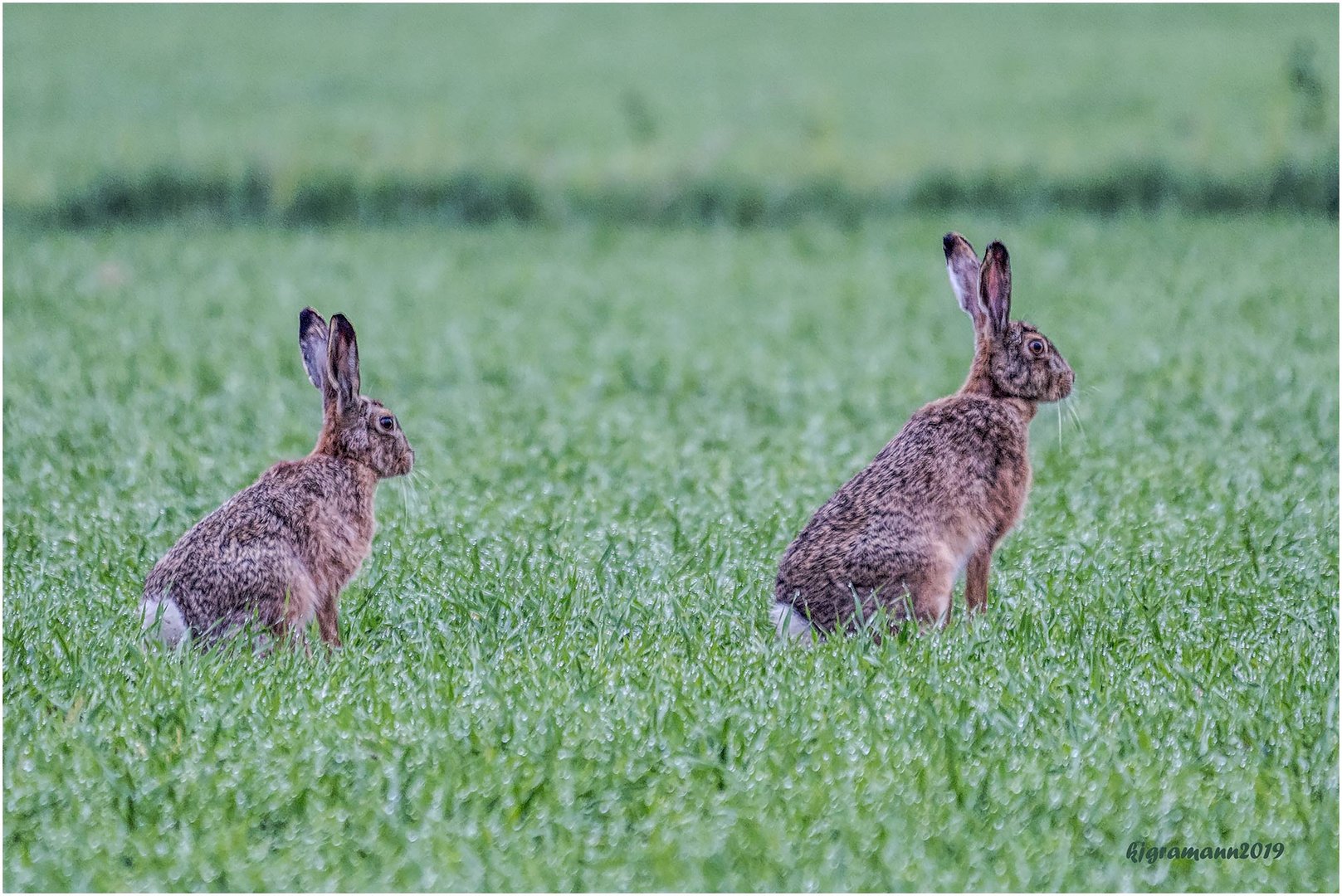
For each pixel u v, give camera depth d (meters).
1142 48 84.56
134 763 13.59
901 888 11.83
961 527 16.59
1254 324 35.88
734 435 26.59
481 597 17.41
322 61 86.62
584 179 56.88
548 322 38.72
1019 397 17.19
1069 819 12.79
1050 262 44.97
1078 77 77.06
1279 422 26.25
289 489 16.12
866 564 16.12
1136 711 14.63
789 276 45.34
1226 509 21.25
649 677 15.21
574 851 12.25
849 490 16.70
